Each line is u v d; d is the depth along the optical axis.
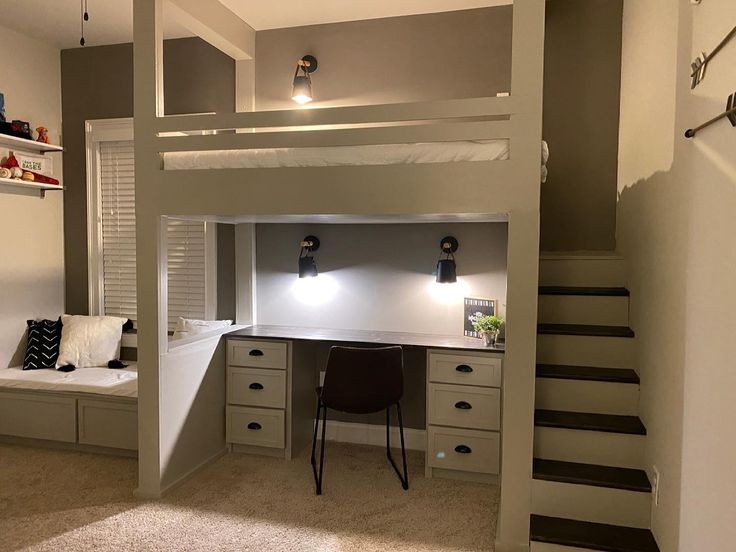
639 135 2.76
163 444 2.81
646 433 2.34
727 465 1.42
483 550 2.36
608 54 3.41
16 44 3.75
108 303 4.15
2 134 3.48
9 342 3.78
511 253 2.30
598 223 3.47
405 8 3.35
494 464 2.99
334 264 3.67
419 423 3.56
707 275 1.62
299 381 3.43
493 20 3.33
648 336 2.38
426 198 2.39
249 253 3.74
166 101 3.85
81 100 4.07
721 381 1.48
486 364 2.97
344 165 2.49
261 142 2.57
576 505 2.30
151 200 2.73
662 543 2.04
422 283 3.52
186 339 3.07
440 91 3.42
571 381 2.59
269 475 3.10
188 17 2.97
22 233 3.85
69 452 3.41
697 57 1.79
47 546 2.34
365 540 2.42
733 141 1.43
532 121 2.26
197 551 2.32
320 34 3.59
